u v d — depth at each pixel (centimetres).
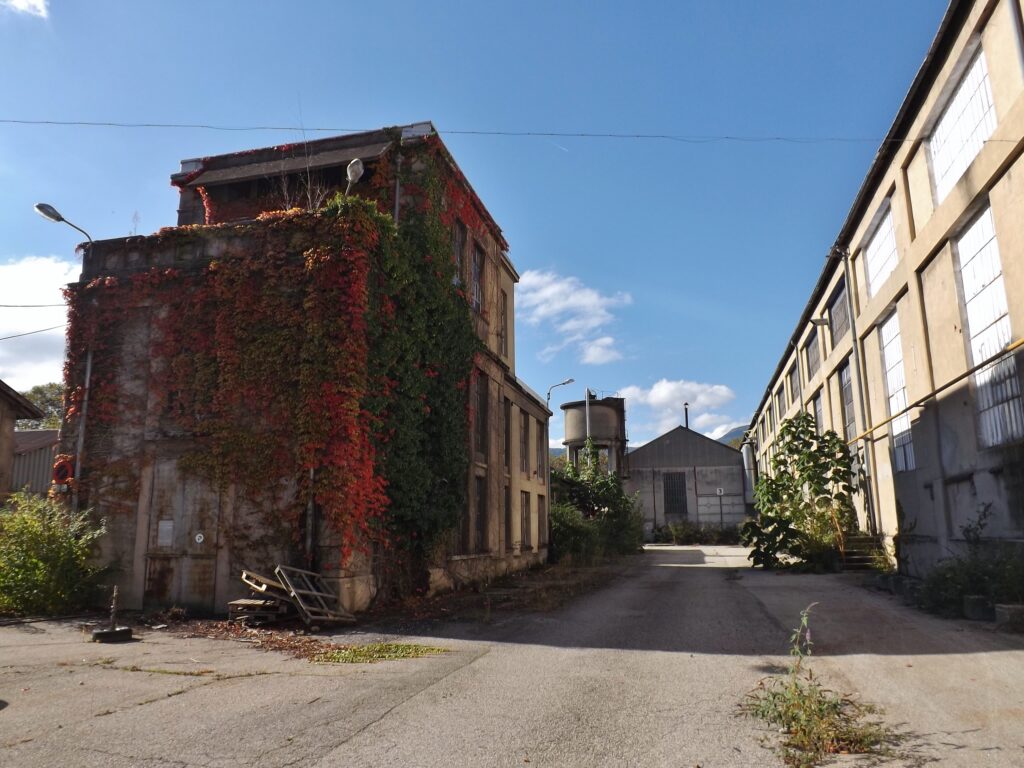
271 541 1166
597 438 4319
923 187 1510
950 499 1402
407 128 1568
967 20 1242
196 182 1656
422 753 491
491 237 1989
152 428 1273
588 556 2612
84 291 1359
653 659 807
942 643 854
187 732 531
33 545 1187
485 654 842
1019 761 465
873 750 491
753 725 554
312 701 622
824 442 2108
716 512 4834
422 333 1432
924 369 1510
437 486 1458
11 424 2347
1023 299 1089
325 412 1169
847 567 1894
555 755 489
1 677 715
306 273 1227
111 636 934
